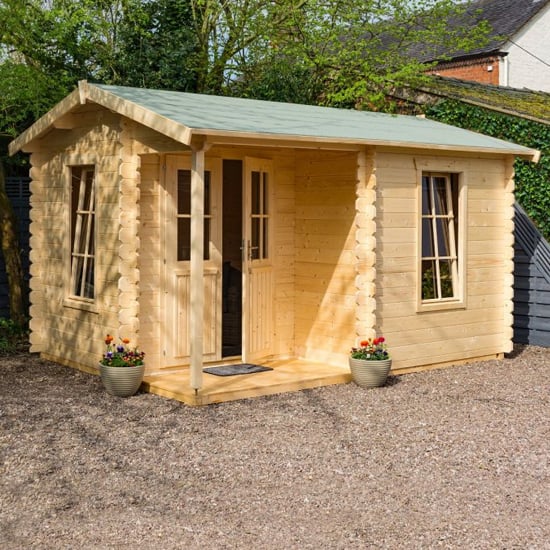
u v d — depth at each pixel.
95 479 6.46
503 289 10.41
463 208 9.98
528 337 11.27
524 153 10.16
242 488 6.32
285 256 9.87
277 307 9.84
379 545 5.53
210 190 9.18
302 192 9.83
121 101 8.44
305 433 7.44
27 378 9.30
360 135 8.95
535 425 7.73
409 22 14.95
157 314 8.97
